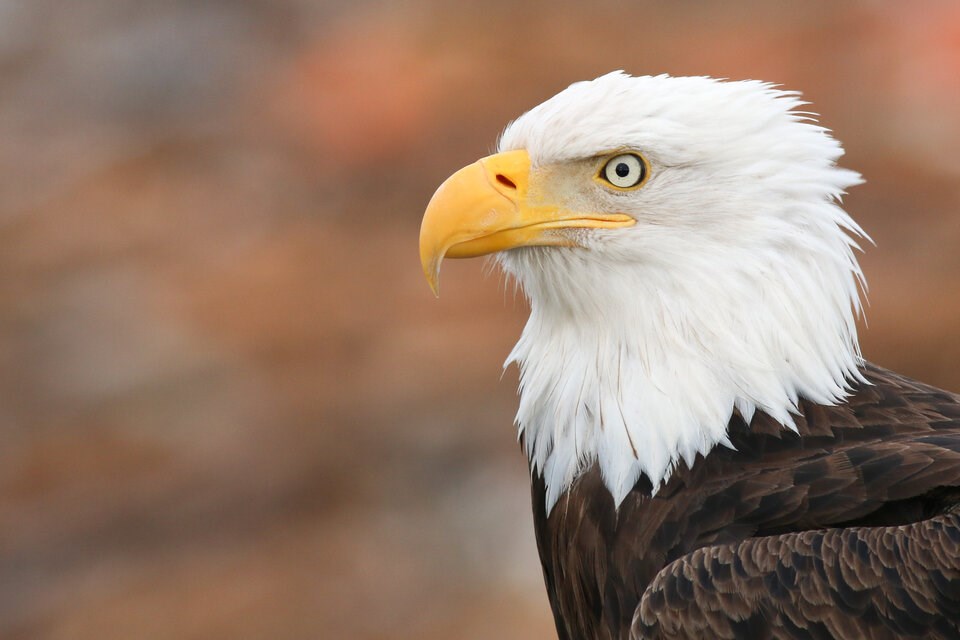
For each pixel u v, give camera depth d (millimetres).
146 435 19000
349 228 23125
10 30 31266
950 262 18734
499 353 18484
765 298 6188
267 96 27484
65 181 26000
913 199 20531
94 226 24156
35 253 23344
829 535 5668
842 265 6301
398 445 17297
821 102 23750
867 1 25891
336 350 19375
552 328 6715
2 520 17641
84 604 16375
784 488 5918
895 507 5793
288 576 16188
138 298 21828
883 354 16906
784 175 6227
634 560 6168
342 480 17469
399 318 19938
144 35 29984
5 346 20781
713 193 6254
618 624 6270
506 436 17125
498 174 6586
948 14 24859
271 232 23266
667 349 6277
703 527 6012
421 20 28141
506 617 14477
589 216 6441
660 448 6215
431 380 18359
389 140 25078
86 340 20906
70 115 28344
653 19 27281
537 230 6484
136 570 16891
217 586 16250
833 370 6266
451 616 14766
